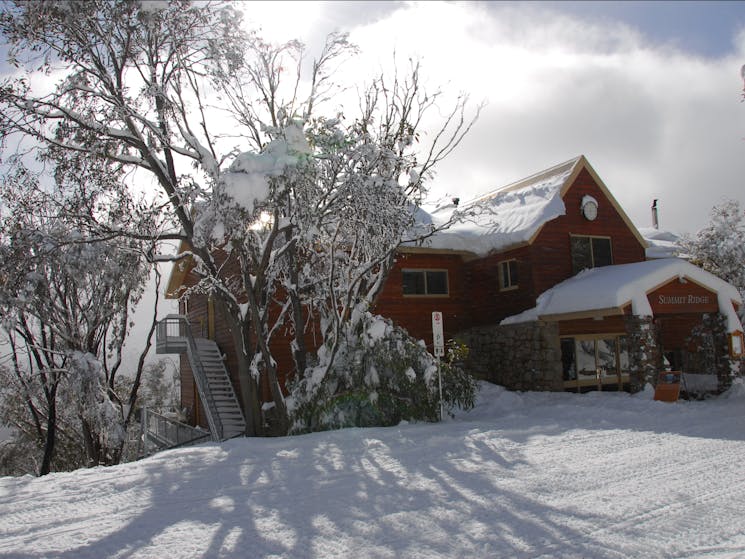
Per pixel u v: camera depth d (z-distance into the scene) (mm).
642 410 13320
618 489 7199
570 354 19500
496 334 19109
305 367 13539
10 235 12422
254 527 6070
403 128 13820
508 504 6645
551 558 5094
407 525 6012
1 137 11250
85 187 13398
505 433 10953
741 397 15992
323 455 9492
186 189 11258
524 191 21188
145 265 16125
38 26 10609
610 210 20984
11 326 12609
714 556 5055
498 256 19906
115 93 11758
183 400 25719
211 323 21797
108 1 10875
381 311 18984
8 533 6125
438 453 9445
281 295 17016
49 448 19766
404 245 18500
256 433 12758
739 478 7609
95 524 6340
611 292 15594
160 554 5410
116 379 30953
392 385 12961
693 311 16719
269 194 10688
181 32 11688
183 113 12211
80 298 19438
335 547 5469
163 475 8453
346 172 11961
